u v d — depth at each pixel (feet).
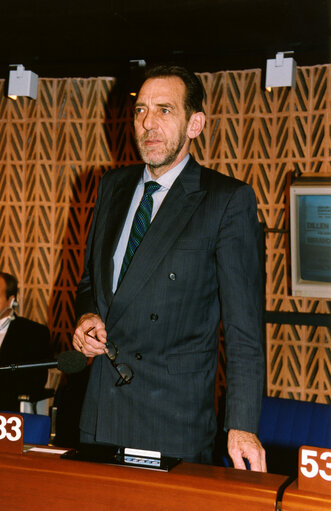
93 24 12.30
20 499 4.28
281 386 14.93
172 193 5.61
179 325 5.41
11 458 4.43
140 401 5.33
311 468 3.86
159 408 5.30
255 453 4.92
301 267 13.96
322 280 13.82
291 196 13.69
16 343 13.69
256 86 14.98
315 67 14.57
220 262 5.43
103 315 5.70
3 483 4.32
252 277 5.50
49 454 4.55
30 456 4.48
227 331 5.33
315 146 14.69
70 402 12.48
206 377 5.47
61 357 5.11
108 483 4.10
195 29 12.39
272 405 9.76
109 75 15.92
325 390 14.64
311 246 13.75
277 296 14.98
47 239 16.51
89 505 4.13
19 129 16.58
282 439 9.52
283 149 14.88
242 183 5.71
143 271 5.41
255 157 15.03
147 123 5.43
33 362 5.27
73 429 12.30
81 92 16.22
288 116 14.78
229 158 15.23
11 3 12.12
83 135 16.25
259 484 3.99
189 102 5.56
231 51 13.71
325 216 13.50
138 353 5.40
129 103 15.79
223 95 15.19
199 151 15.48
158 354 5.38
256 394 5.17
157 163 5.50
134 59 14.42
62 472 4.20
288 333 14.87
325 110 14.52
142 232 5.65
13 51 14.28
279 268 14.93
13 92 15.53
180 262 5.41
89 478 4.13
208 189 5.66
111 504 4.09
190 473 4.16
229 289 5.35
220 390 14.83
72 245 16.31
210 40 13.01
